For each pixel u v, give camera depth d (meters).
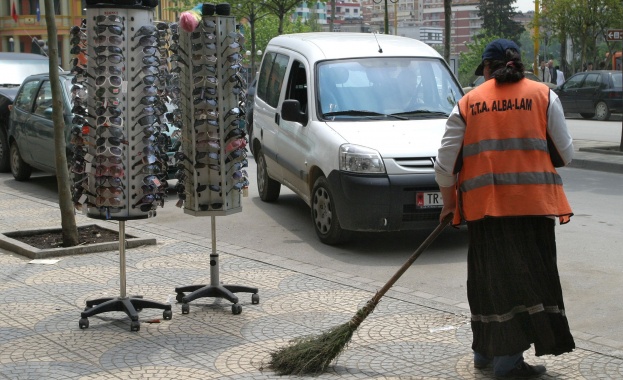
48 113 12.73
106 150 5.88
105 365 5.22
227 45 6.15
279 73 10.70
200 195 6.29
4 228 9.71
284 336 5.76
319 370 5.07
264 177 11.43
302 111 9.94
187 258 8.16
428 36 89.69
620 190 12.47
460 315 6.21
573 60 40.59
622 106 26.67
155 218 10.51
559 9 35.53
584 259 8.11
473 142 4.71
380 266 8.00
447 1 20.47
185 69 6.17
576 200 11.57
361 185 8.20
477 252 4.77
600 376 4.96
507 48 4.76
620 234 9.24
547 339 4.64
